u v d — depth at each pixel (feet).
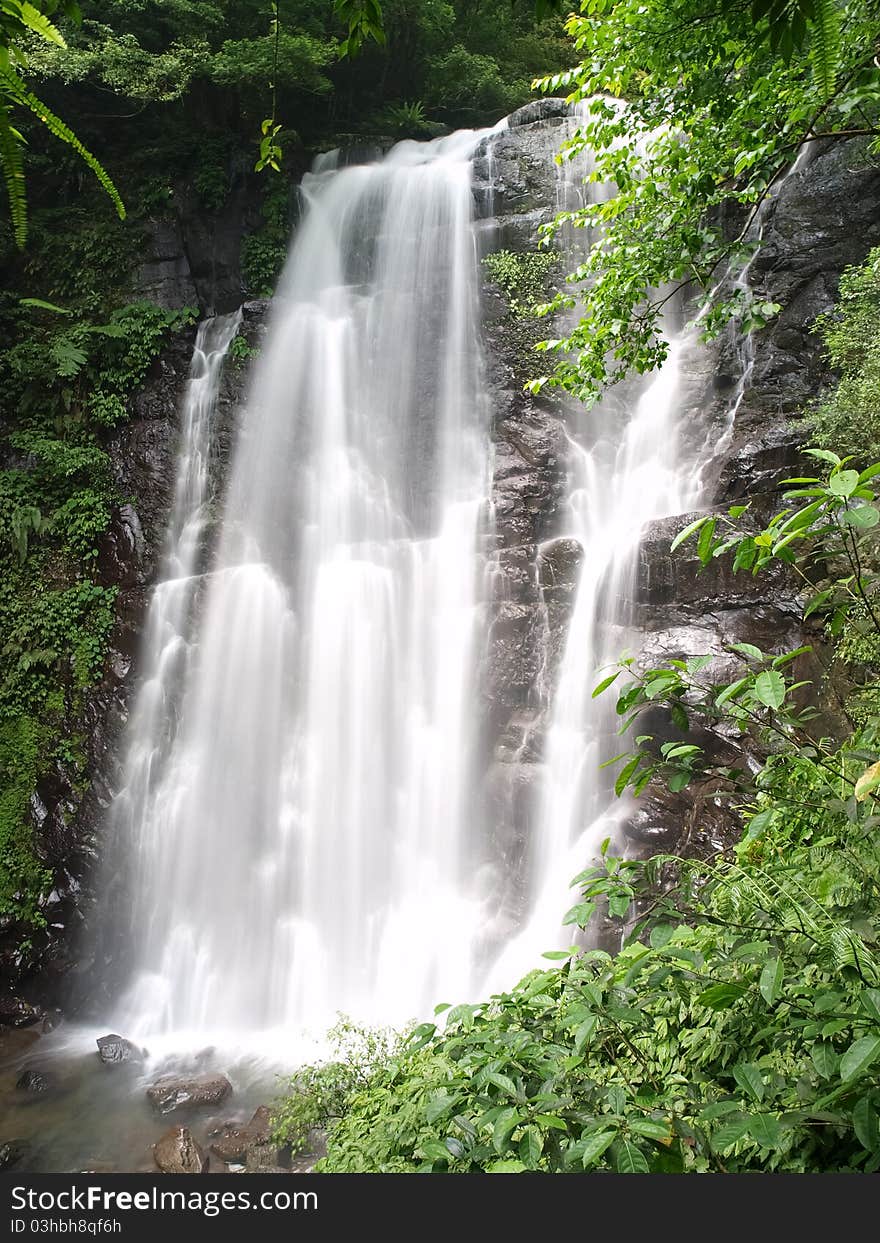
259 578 44.39
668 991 9.91
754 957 9.34
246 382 49.21
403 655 40.81
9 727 41.88
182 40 56.39
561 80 18.35
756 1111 7.88
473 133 56.70
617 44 17.24
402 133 66.59
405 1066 14.42
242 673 42.55
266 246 53.01
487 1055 9.12
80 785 41.19
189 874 39.65
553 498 43.29
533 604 38.78
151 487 47.62
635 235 19.11
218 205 53.16
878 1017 7.16
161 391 49.80
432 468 46.29
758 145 16.78
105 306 51.21
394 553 43.27
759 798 14.38
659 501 41.34
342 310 50.96
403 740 39.45
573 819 34.37
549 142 51.39
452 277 49.90
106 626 44.32
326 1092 21.63
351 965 36.58
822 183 41.39
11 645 43.47
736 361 42.04
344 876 38.19
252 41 57.47
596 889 9.78
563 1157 8.21
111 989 37.93
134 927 39.27
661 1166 7.79
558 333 46.65
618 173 19.11
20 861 38.88
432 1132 11.19
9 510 46.09
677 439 42.27
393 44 65.82
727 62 16.61
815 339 39.58
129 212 53.26
